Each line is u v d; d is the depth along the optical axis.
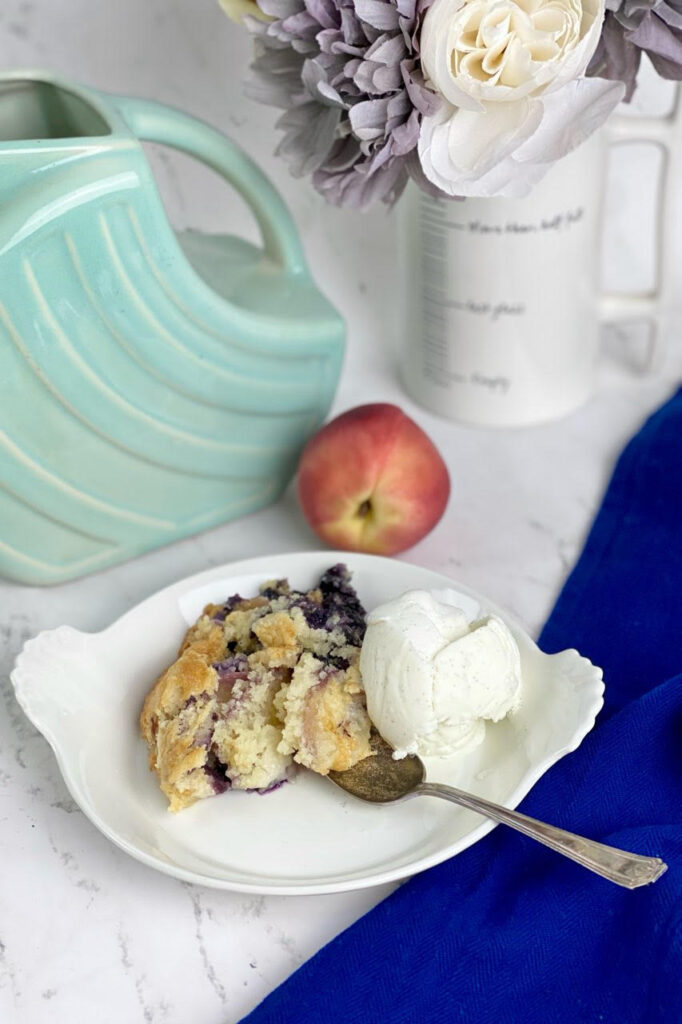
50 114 0.91
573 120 0.85
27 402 0.87
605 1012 0.75
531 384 1.01
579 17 0.82
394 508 0.92
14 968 0.77
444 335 1.00
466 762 0.82
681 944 0.74
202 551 0.97
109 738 0.84
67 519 0.92
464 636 0.81
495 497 0.98
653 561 0.92
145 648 0.87
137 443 0.91
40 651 0.85
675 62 0.86
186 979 0.77
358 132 0.84
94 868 0.81
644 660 0.88
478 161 0.84
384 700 0.81
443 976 0.75
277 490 0.99
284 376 0.94
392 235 1.08
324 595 0.88
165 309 0.87
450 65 0.83
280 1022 0.74
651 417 1.00
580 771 0.81
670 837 0.78
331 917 0.79
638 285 1.11
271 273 0.97
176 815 0.81
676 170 0.98
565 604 0.91
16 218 0.82
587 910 0.77
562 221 0.95
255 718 0.82
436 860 0.76
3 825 0.82
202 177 1.04
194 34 1.00
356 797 0.81
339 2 0.83
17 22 0.98
